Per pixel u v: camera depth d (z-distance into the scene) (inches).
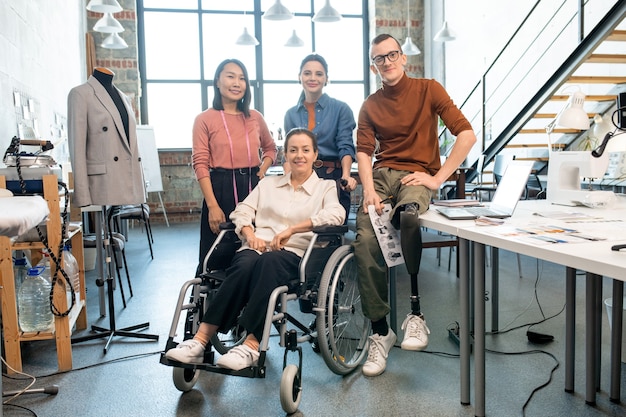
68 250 109.5
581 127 105.4
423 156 92.1
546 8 244.5
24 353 97.5
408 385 80.5
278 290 73.0
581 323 107.0
